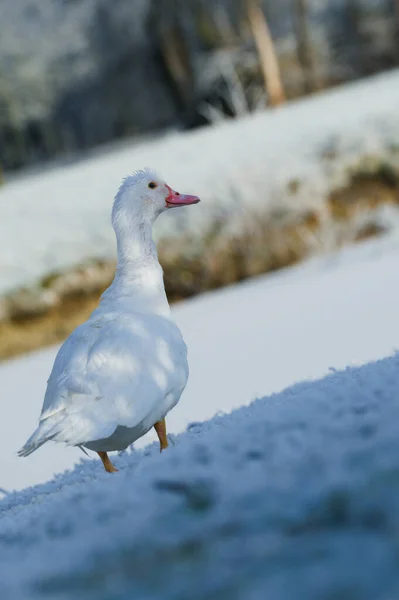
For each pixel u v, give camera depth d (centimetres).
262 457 308
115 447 592
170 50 5284
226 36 5244
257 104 4897
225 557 225
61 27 5694
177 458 350
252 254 2153
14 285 2166
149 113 5716
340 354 1133
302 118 3281
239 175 2425
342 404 368
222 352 1319
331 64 5550
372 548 204
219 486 282
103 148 5706
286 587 192
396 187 2419
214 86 5138
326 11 5666
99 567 241
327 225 2203
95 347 553
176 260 2153
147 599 207
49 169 5538
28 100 5825
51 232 2505
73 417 533
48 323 2108
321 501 242
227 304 1791
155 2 5316
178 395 587
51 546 280
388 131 2639
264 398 658
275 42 5459
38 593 230
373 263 1877
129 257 680
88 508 319
